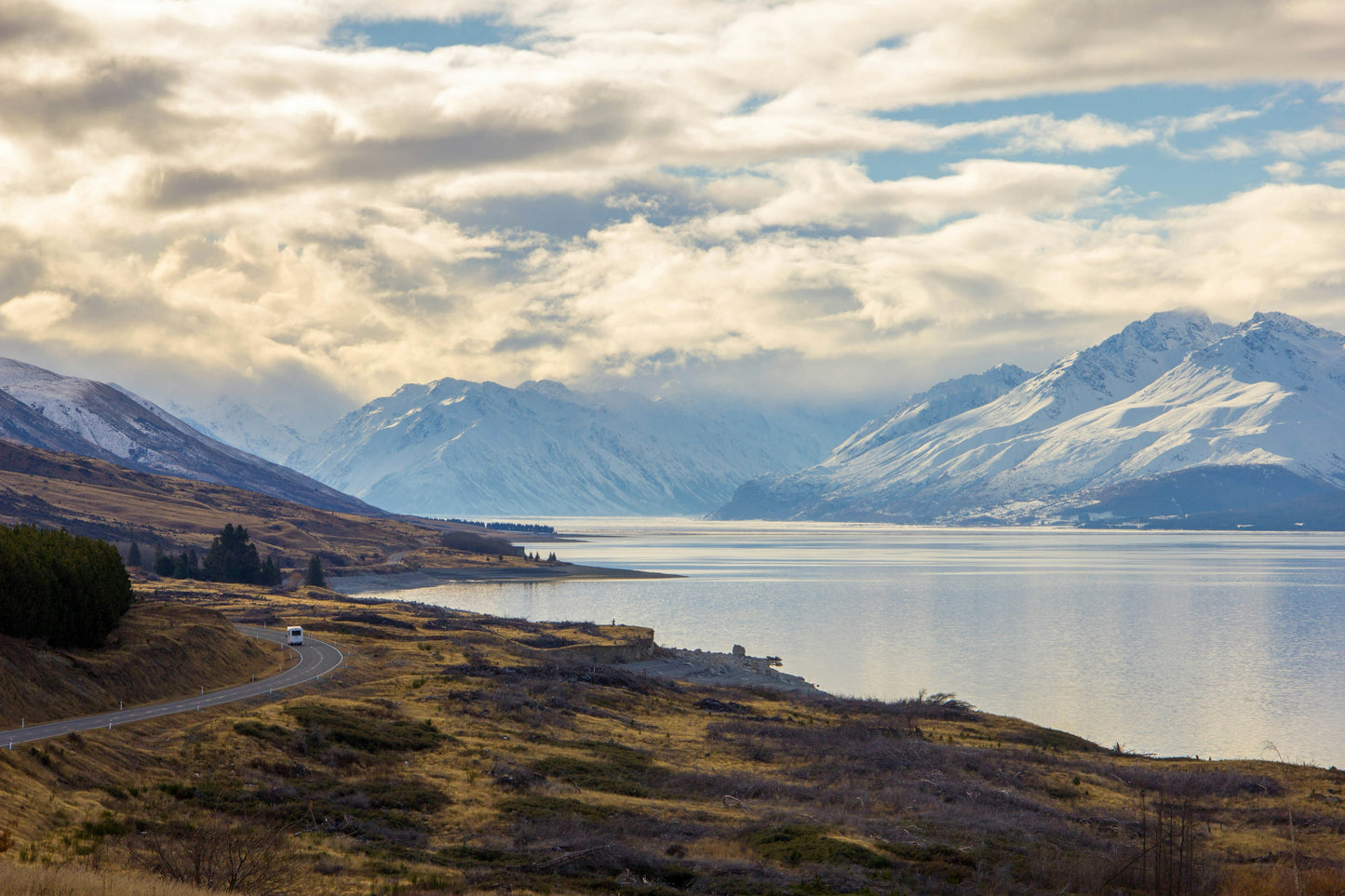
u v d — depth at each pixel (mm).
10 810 40906
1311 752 98375
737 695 108375
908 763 70625
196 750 55188
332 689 80562
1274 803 64125
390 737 64625
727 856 46719
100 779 48500
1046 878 45000
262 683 81250
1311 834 56938
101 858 37969
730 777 63312
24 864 34750
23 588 67625
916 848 48719
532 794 55812
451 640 120562
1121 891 43938
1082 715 114812
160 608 94500
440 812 51656
